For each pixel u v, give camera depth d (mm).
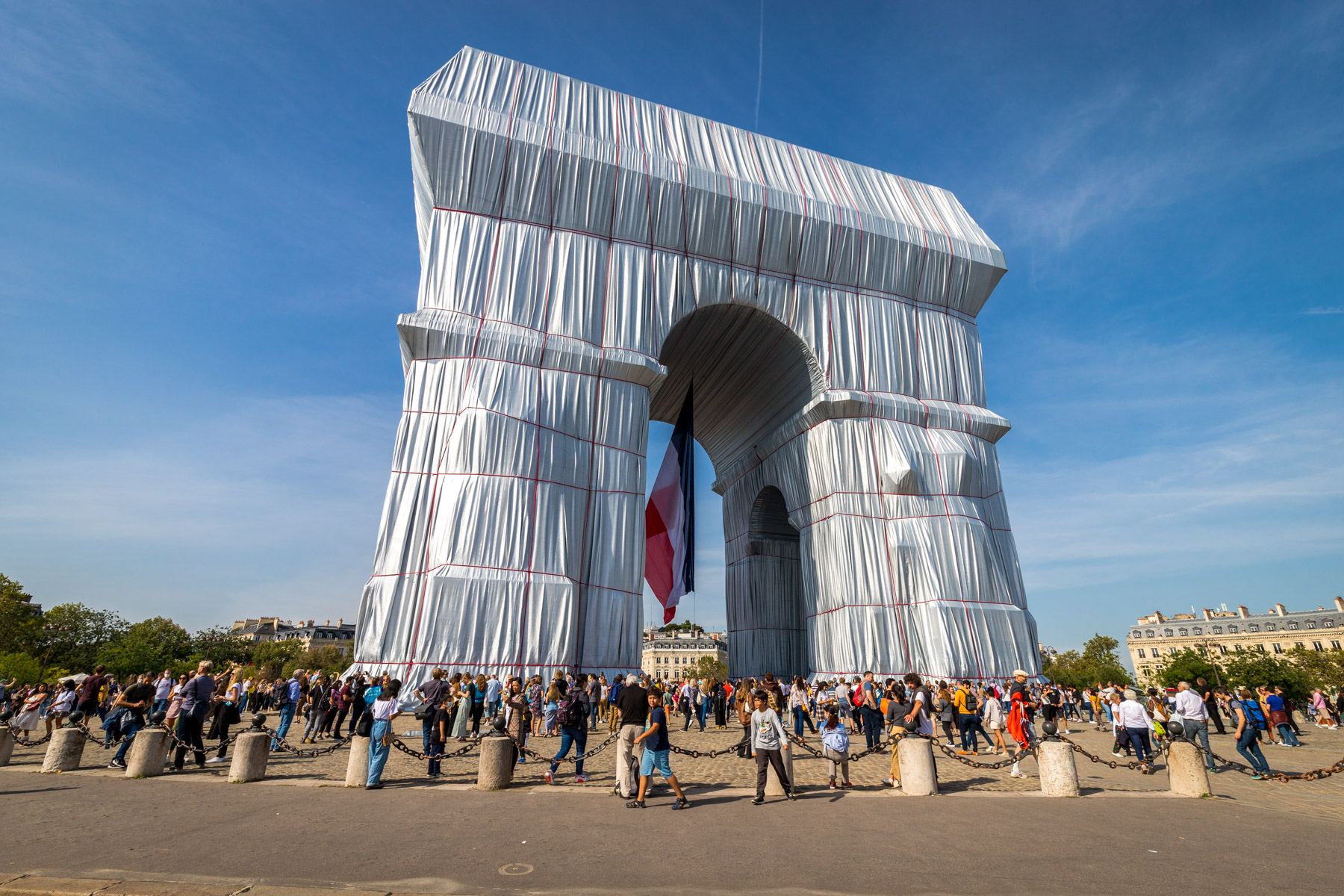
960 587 29156
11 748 11711
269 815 7691
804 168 35125
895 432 31656
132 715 11547
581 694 10867
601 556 25422
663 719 8602
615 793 9336
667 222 29750
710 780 11164
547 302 26922
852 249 33281
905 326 34125
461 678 16562
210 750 13375
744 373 36688
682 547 33562
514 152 27250
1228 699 22469
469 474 23469
